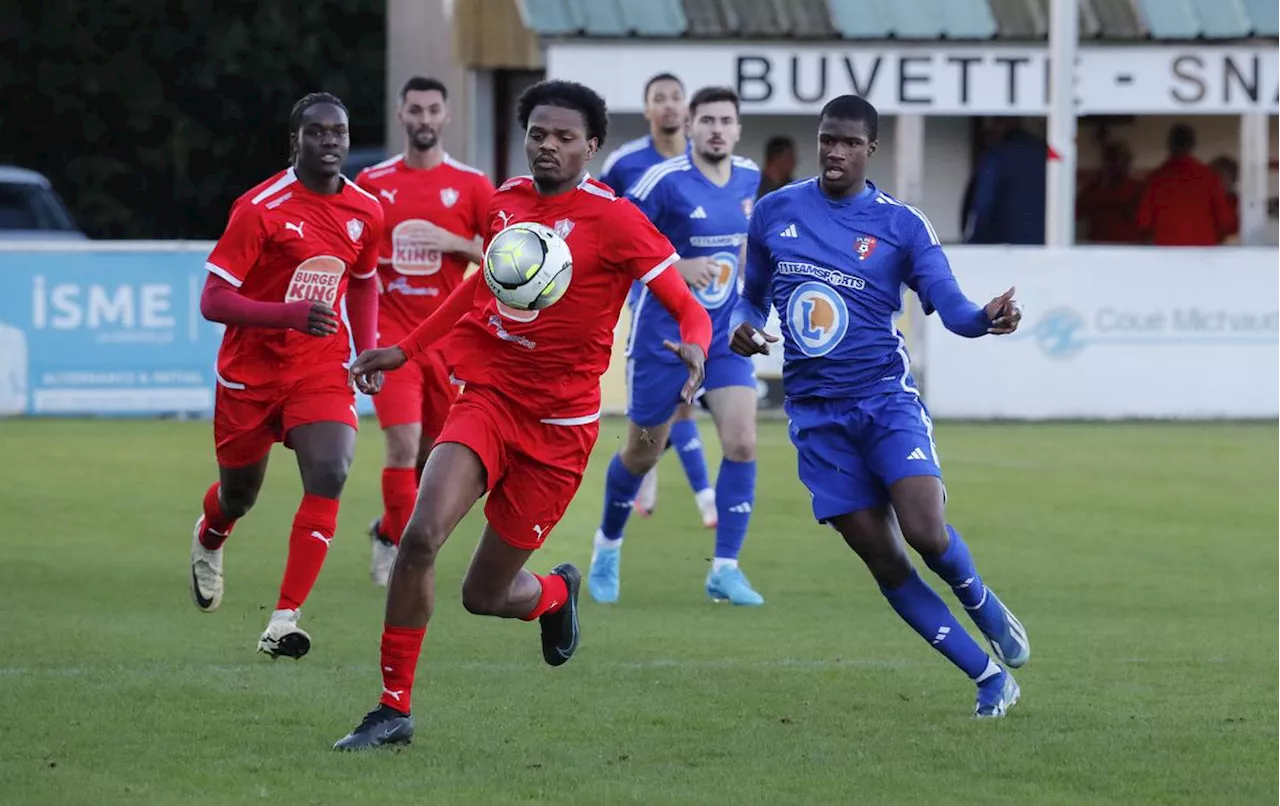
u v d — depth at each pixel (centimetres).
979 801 1596
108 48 8819
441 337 1867
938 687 2116
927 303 1966
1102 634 2484
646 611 2689
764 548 3319
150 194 9094
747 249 2092
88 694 2009
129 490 3884
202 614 2586
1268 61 6975
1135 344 5347
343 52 8944
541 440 1820
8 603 2655
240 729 1848
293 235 2267
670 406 2764
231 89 8894
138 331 5134
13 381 5109
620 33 6744
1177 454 4647
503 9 6888
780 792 1620
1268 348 5378
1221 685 2130
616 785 1638
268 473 4300
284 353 2264
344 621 2542
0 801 1559
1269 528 3538
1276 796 1620
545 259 1755
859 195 2012
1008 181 6250
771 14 6800
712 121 2856
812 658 2297
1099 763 1738
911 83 6881
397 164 2886
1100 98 6975
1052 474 4272
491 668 2209
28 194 6844
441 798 1584
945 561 1919
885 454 1939
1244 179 7106
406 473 2812
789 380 2027
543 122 1788
